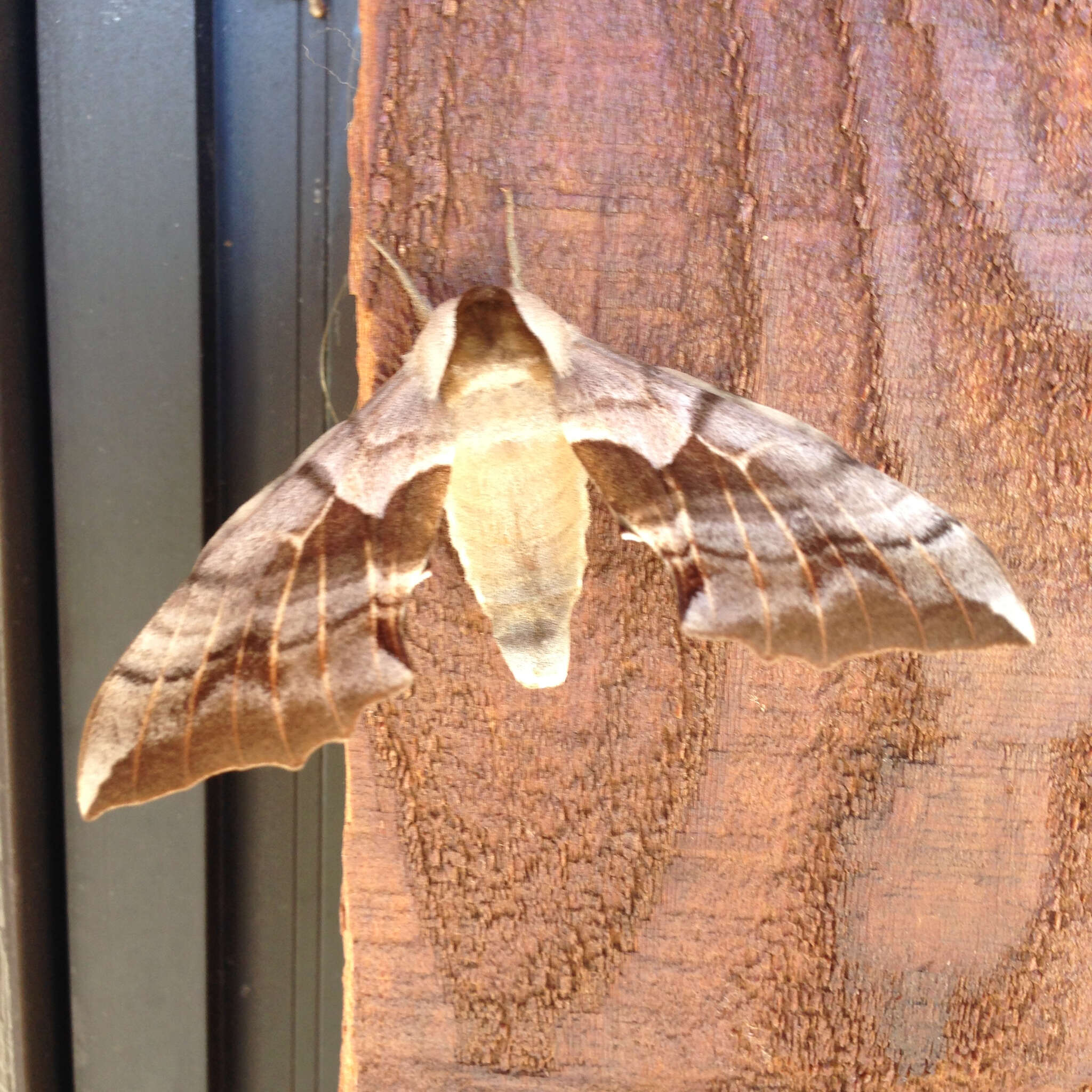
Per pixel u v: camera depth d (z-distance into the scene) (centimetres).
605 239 12
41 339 13
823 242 12
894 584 11
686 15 11
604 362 11
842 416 12
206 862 13
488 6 11
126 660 11
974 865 12
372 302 12
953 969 12
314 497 11
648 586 12
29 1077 13
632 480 11
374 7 11
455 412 11
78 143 13
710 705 12
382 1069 12
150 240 13
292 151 13
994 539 12
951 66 11
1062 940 12
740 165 12
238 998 14
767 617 11
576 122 12
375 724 12
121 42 12
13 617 13
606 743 12
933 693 12
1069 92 11
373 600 11
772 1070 12
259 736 11
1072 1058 12
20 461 13
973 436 12
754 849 12
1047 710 12
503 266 12
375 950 12
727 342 12
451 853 12
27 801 13
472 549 11
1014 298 12
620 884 12
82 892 13
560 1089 12
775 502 11
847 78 12
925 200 12
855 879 12
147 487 13
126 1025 14
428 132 11
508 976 12
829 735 12
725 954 12
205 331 13
